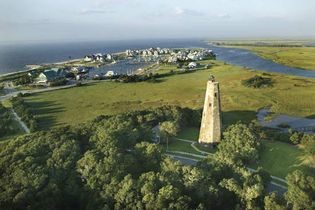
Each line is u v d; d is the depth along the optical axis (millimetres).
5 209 58281
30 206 58688
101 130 83500
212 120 92562
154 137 98938
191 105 162875
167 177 62750
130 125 90312
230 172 67938
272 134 102562
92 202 60188
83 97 187625
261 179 64250
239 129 93812
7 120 137750
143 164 71250
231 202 61094
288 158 87250
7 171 67188
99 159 68000
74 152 71938
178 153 92125
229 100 168625
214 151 92750
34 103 176500
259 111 152375
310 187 60875
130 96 186750
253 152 81688
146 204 56656
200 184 61969
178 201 56438
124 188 59562
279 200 57969
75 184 64500
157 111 112375
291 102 162875
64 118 149000
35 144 76062
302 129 128875
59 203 61781
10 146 79250
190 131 109000
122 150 74125
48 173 66062
